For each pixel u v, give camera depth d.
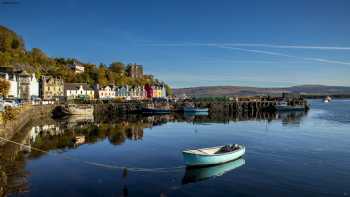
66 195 23.95
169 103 121.19
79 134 55.28
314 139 50.03
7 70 106.38
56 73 152.75
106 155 38.06
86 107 100.19
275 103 128.75
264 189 25.77
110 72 182.25
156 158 36.62
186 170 31.14
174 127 67.62
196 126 69.69
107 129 63.12
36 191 24.67
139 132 59.12
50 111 94.94
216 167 32.12
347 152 39.50
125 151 40.62
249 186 26.50
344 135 54.38
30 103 82.94
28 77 105.56
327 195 24.55
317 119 85.50
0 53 134.62
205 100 138.75
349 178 28.61
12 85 97.31
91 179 27.92
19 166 31.70
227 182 27.50
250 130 62.28
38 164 32.66
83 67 184.62
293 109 124.50
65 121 78.94
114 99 136.12
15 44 160.75
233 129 64.06
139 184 26.81
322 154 38.31
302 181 27.78
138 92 171.00
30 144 43.91
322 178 28.61
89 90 142.12
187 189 25.73
